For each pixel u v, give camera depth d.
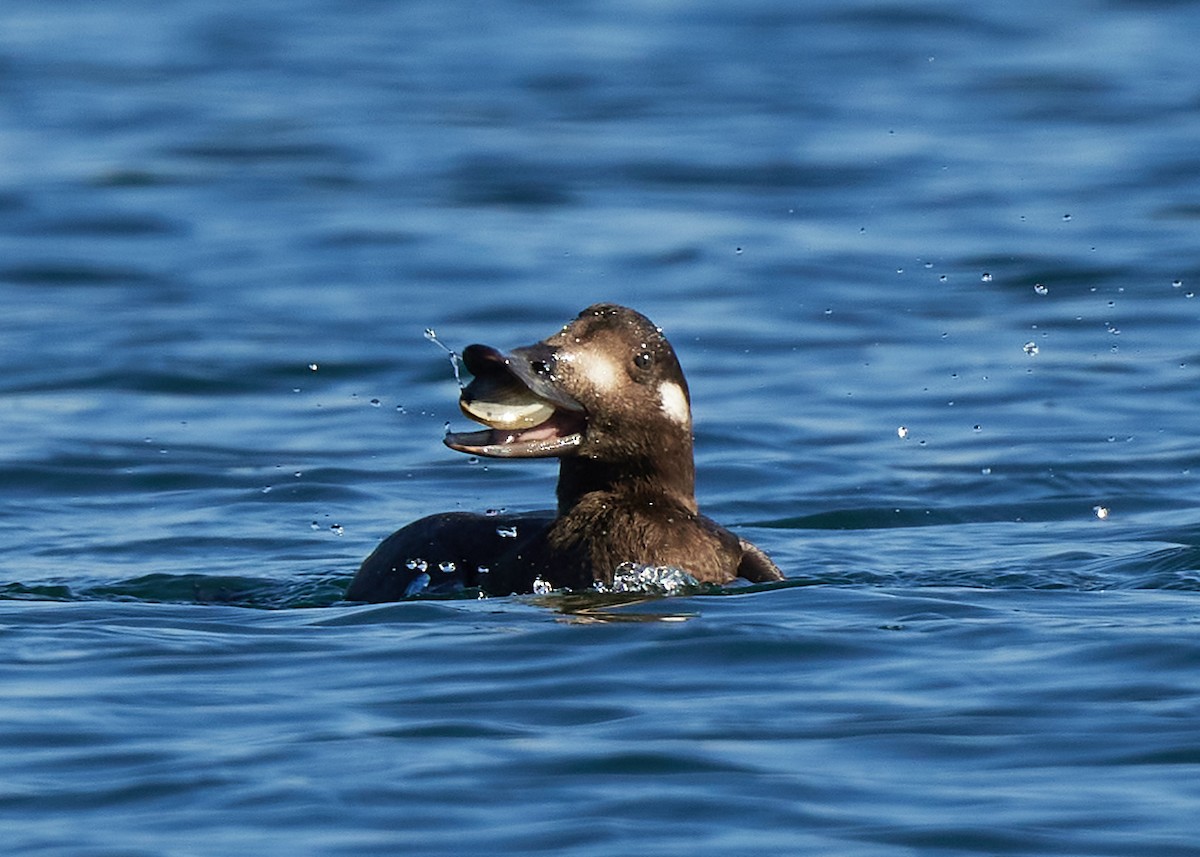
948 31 119.31
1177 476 42.41
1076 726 22.47
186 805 20.23
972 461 43.97
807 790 20.53
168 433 47.44
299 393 51.78
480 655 25.73
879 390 51.19
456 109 98.44
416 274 66.19
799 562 34.28
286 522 39.31
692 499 30.48
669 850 18.97
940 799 20.28
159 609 29.25
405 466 44.41
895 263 66.81
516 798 20.36
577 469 30.20
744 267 66.44
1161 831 19.38
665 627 26.91
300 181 82.06
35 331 58.34
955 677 24.55
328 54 115.31
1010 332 57.53
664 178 82.12
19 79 105.62
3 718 23.08
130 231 73.25
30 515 40.16
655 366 29.58
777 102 99.12
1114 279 63.69
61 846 19.16
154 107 98.50
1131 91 99.69
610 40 118.88
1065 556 34.50
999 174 81.44
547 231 72.50
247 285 64.81
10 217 74.81
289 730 22.62
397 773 21.05
